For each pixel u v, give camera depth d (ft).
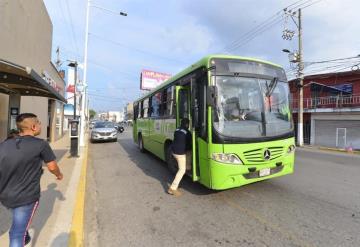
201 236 14.51
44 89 30.45
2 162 9.64
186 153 22.79
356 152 60.80
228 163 18.26
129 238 14.46
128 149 52.47
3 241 13.07
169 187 23.77
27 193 10.00
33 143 10.16
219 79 19.47
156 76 166.71
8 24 30.76
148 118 40.04
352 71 77.46
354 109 74.13
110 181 26.91
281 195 21.27
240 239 14.06
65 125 116.78
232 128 18.85
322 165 36.55
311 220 16.33
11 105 32.48
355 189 23.16
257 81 20.76
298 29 75.56
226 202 19.77
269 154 19.63
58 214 16.61
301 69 75.20
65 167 31.71
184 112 24.02
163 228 15.61
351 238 13.94
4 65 18.74
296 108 91.50
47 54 57.31
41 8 50.14
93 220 17.01
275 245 13.33
